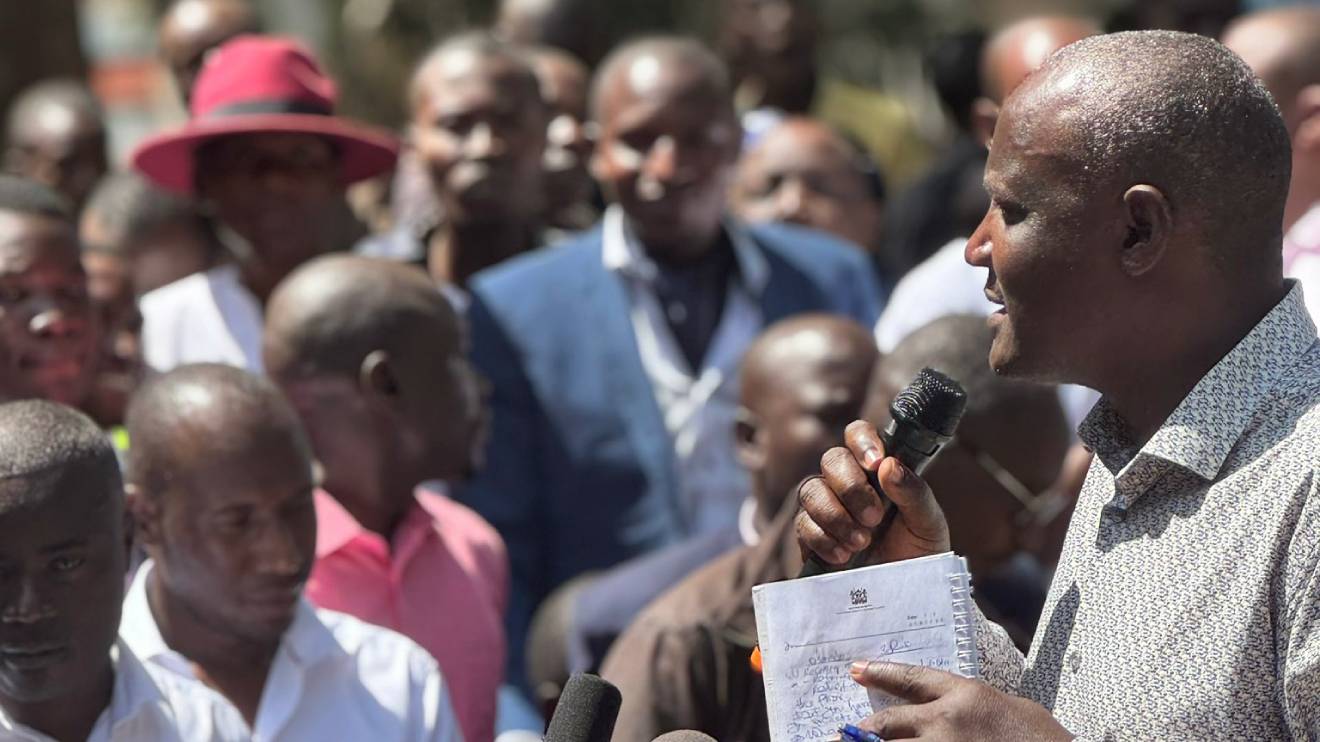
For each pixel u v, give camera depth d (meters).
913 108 15.70
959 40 8.38
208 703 3.67
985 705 2.47
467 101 6.61
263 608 3.79
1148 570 2.60
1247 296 2.60
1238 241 2.58
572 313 6.14
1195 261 2.57
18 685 3.36
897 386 4.13
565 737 2.58
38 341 4.70
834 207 7.90
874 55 16.41
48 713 3.45
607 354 6.09
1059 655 2.74
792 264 6.51
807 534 2.71
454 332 4.68
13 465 3.31
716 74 6.32
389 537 4.64
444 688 4.12
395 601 4.54
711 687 3.90
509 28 9.23
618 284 6.19
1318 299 5.09
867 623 2.59
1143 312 2.60
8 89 9.72
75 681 3.40
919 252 8.23
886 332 6.50
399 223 8.52
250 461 3.77
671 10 15.30
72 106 8.23
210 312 5.98
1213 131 2.54
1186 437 2.57
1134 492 2.65
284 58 6.14
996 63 6.63
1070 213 2.58
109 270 5.61
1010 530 4.14
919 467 2.71
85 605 3.36
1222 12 7.63
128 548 3.63
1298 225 5.29
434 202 7.53
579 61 9.16
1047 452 4.15
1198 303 2.59
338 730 3.91
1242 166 2.55
